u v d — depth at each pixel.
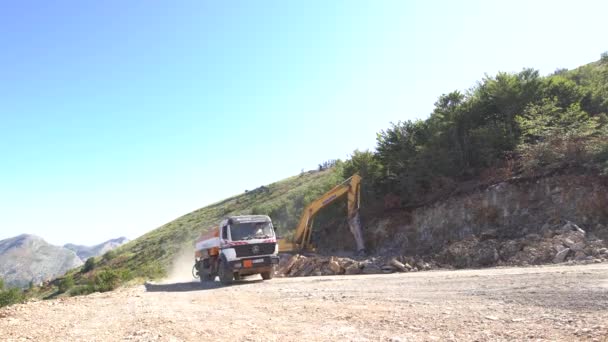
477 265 18.14
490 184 23.48
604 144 20.41
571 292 8.16
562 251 15.77
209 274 20.83
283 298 11.56
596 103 26.77
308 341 6.18
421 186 28.08
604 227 17.61
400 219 27.17
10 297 28.03
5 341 7.06
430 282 12.02
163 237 80.06
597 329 5.59
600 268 11.29
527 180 21.89
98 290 26.86
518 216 21.11
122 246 90.81
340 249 30.16
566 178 20.62
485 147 25.91
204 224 76.19
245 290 14.50
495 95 26.64
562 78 27.75
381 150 31.69
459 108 28.48
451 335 5.98
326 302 10.06
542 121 23.97
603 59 43.50
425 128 30.25
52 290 55.28
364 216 29.83
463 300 8.80
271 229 19.28
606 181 19.12
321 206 27.94
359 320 7.54
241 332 7.11
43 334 7.66
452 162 26.98
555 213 19.83
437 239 24.31
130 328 8.00
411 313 7.83
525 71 28.64
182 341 6.61
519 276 11.28
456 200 24.42
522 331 5.90
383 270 19.67
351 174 32.34
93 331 7.87
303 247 27.78
